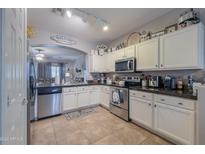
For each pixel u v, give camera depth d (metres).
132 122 2.70
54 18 2.63
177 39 2.05
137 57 2.89
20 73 1.10
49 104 3.09
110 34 3.65
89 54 4.37
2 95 0.57
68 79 5.27
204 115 1.42
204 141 1.42
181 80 2.27
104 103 3.84
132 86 2.87
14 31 0.85
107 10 2.33
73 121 2.81
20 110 1.10
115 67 3.57
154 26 2.77
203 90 1.43
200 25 1.82
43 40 3.30
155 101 2.10
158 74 2.73
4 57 0.59
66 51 5.61
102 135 2.13
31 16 2.54
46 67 7.96
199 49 1.81
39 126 2.53
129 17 2.62
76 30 3.34
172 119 1.83
